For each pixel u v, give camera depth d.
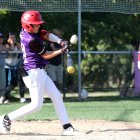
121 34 44.84
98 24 42.31
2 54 32.88
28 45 20.02
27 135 20.70
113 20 43.28
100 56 45.41
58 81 34.38
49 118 25.64
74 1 34.81
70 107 29.59
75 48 39.44
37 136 20.33
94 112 27.47
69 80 39.50
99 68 45.69
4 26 35.69
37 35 20.28
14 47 33.44
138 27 45.12
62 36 37.94
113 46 45.12
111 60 45.59
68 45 20.36
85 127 22.80
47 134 21.12
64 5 34.72
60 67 34.12
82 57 40.44
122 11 35.62
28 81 20.27
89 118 25.50
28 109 20.47
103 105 30.81
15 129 22.45
